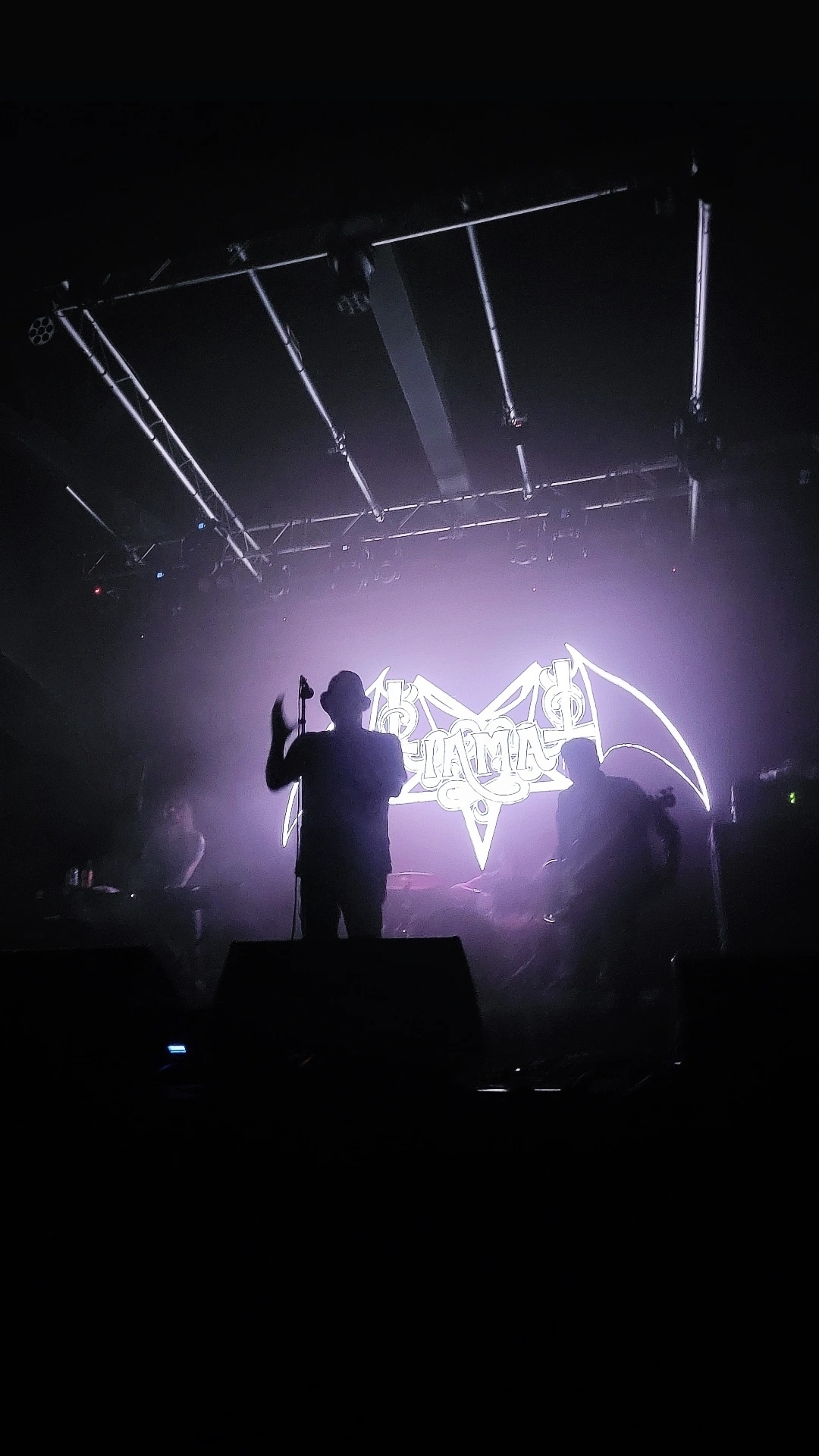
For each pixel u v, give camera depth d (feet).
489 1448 5.32
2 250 21.27
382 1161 6.36
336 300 21.45
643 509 30.68
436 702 33.86
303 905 12.08
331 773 12.46
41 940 20.52
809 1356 5.41
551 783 31.89
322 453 29.48
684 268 22.40
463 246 21.91
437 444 28.14
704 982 7.25
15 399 25.43
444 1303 5.93
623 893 14.69
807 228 19.26
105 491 30.30
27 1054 8.02
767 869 14.23
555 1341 5.69
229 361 25.71
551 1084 7.80
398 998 7.59
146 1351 6.06
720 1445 5.17
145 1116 7.03
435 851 32.50
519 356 25.61
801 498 26.53
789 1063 6.88
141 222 20.74
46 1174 6.83
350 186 19.84
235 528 31.94
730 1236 5.84
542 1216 6.05
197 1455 5.55
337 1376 5.75
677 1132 6.20
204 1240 6.41
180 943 22.25
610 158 18.89
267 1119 6.88
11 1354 6.13
